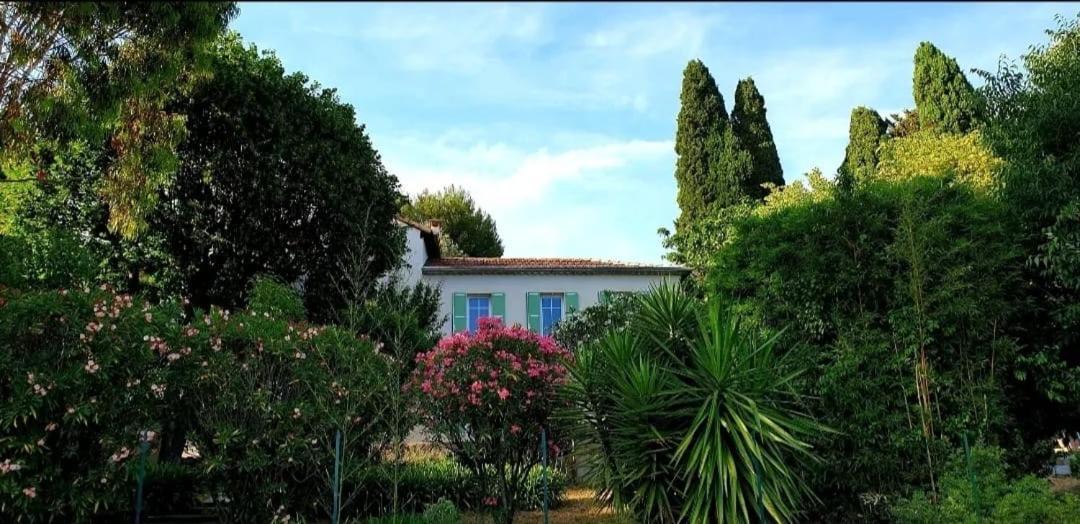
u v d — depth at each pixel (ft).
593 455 25.31
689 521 23.03
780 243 29.14
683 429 23.86
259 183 52.21
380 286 57.93
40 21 29.17
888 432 25.94
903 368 26.61
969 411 25.99
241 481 25.34
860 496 25.62
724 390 23.43
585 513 31.60
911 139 76.02
